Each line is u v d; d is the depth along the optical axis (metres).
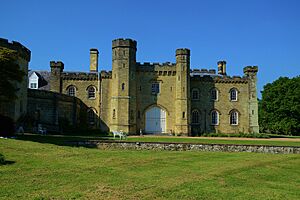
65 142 25.30
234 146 26.41
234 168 17.20
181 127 47.38
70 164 16.47
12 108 32.03
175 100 48.62
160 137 39.12
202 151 25.69
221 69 57.59
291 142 32.28
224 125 50.66
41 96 39.94
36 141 24.75
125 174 14.70
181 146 26.44
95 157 19.09
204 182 13.64
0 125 26.19
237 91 51.31
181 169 16.41
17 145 21.23
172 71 48.94
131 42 47.19
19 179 12.97
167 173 15.25
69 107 44.78
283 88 60.12
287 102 58.78
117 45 46.94
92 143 25.94
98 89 48.34
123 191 11.88
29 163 16.17
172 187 12.63
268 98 62.91
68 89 48.34
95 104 48.28
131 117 46.38
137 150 25.03
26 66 36.31
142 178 14.02
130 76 46.75
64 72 48.97
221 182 13.77
